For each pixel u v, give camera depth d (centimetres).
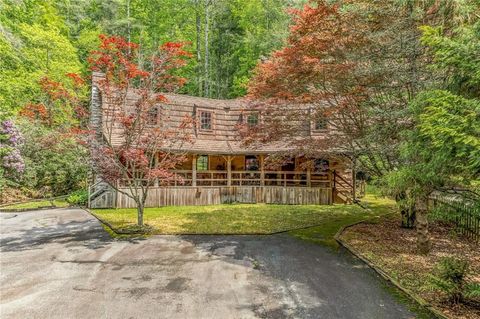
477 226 895
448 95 452
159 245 847
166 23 3059
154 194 1513
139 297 524
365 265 693
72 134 1062
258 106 1132
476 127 411
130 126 984
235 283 588
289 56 872
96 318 452
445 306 492
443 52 489
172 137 1218
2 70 1898
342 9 781
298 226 1090
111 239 905
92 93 1544
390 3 746
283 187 1639
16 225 1092
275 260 726
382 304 502
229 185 1656
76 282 586
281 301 512
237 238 928
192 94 2959
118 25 2769
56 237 927
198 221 1161
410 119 755
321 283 590
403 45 746
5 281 589
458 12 609
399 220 1199
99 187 1541
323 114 941
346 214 1330
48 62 2108
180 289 559
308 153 1095
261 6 2803
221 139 1736
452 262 553
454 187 637
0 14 1911
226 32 3022
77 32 2920
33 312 468
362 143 934
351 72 805
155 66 1030
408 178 616
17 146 1634
